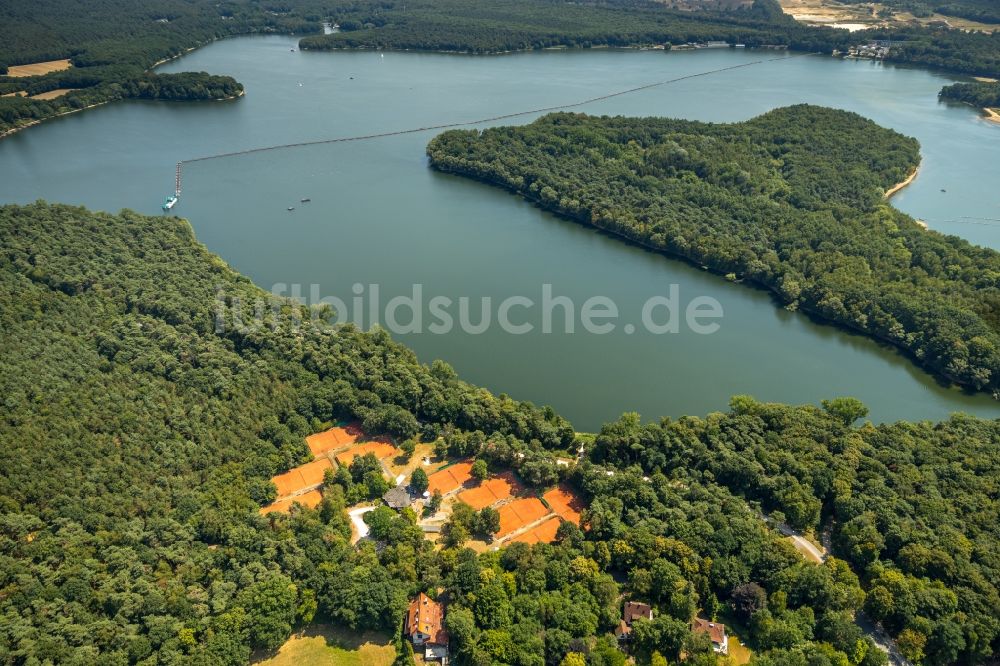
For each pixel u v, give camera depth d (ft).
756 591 610.24
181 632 569.64
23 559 604.49
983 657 583.17
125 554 625.41
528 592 614.34
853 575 631.56
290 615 596.70
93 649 553.64
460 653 575.38
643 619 590.55
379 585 605.73
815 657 546.67
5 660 529.45
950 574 618.44
